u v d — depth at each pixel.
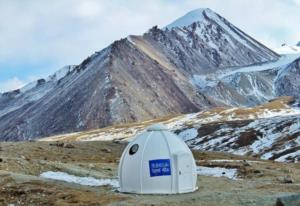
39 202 33.38
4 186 36.72
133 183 37.50
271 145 128.88
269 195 34.47
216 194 34.94
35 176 41.97
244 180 49.25
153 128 38.88
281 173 55.94
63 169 48.19
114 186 41.38
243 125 159.38
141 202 32.66
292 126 140.62
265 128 145.75
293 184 43.56
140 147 37.94
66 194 35.09
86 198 34.09
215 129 164.62
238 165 60.97
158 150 37.56
